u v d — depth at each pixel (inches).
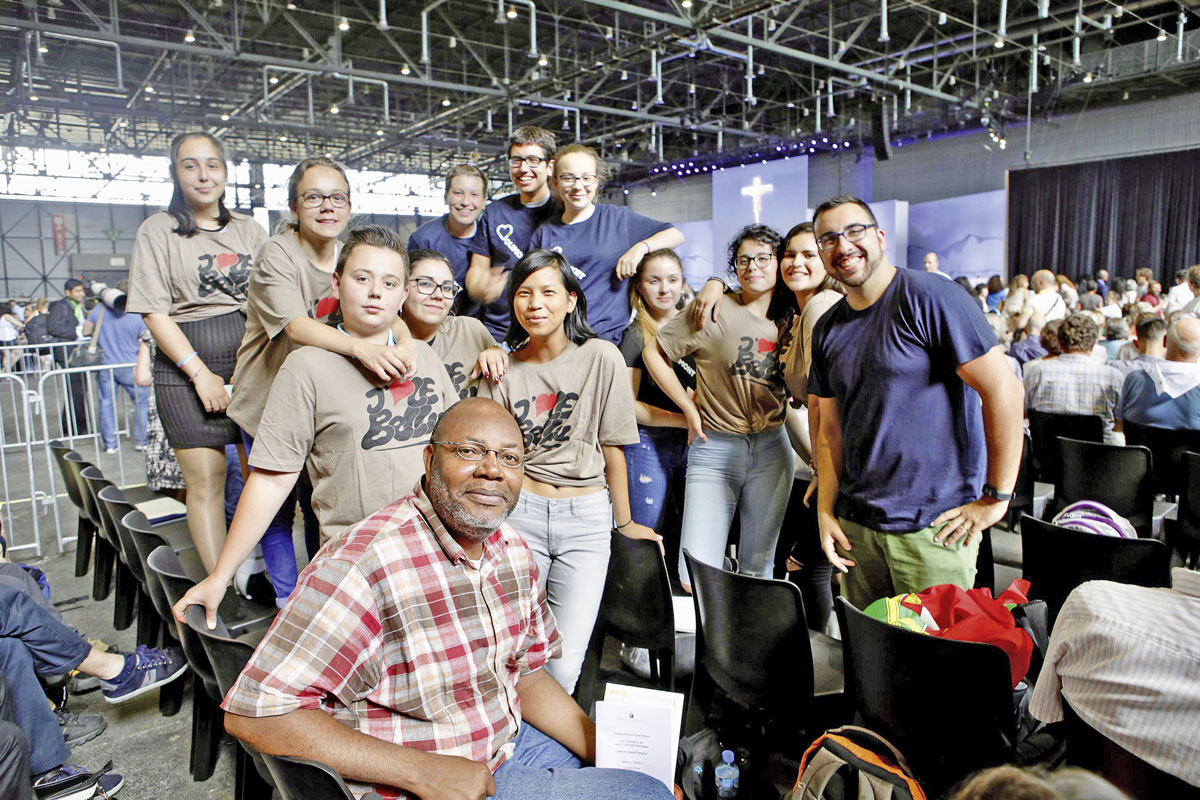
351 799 46.5
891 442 79.1
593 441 88.3
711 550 112.2
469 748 56.3
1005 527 165.9
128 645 123.8
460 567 56.4
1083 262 560.4
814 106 650.8
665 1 411.5
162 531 138.9
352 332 74.8
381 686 54.5
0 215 853.8
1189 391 142.6
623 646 112.7
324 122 692.1
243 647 62.1
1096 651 45.6
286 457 72.3
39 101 530.3
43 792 81.4
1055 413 166.9
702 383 110.9
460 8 437.7
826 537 89.9
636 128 671.8
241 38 422.9
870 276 78.1
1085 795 20.5
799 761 71.3
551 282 84.0
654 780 58.7
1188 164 506.9
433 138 677.3
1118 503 132.9
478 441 54.9
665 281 115.8
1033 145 577.3
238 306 108.7
